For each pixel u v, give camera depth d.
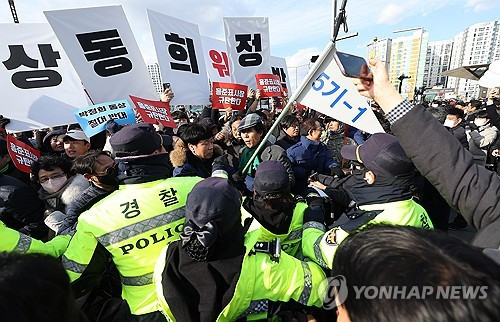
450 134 0.97
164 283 1.06
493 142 4.96
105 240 1.33
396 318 0.43
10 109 3.04
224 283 1.04
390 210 1.40
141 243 1.36
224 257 1.07
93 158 1.79
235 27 5.00
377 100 1.08
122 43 3.52
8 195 2.00
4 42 3.04
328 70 1.79
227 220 1.06
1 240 1.31
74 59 3.23
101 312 1.47
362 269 0.50
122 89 3.56
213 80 5.70
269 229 1.52
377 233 0.56
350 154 1.74
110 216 1.34
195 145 2.76
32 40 3.18
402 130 1.00
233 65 5.05
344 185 2.12
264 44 5.21
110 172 1.78
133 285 1.39
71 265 1.36
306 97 1.89
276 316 1.24
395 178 1.40
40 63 3.22
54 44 3.30
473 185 0.91
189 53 4.37
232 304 1.05
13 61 3.07
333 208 2.10
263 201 1.52
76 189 2.18
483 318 0.38
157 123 3.57
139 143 1.42
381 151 1.41
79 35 3.25
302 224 1.72
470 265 0.44
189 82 4.32
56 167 2.28
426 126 0.96
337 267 0.58
